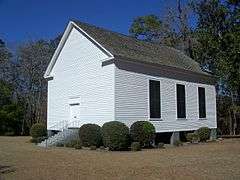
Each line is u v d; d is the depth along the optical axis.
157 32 52.28
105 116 26.66
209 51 36.16
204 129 32.91
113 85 26.19
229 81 34.50
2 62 56.56
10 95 53.59
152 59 29.98
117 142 23.58
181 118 32.12
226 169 15.09
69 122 29.89
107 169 15.13
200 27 36.59
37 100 56.53
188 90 33.47
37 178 12.99
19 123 52.00
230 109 48.69
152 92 29.25
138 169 15.14
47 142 28.20
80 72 29.20
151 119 28.81
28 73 57.12
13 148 25.38
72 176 13.43
